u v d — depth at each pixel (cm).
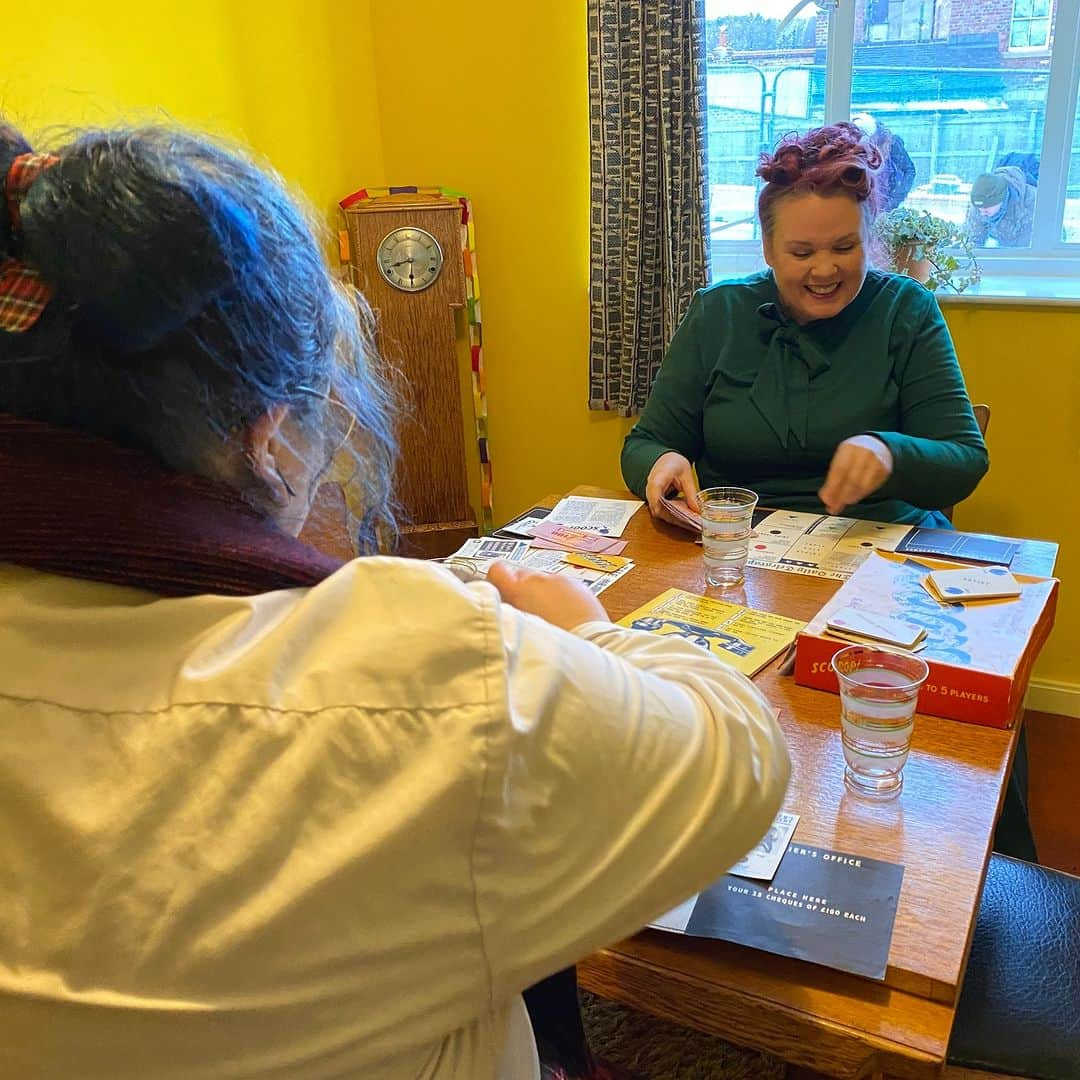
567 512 176
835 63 257
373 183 281
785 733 106
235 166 57
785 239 175
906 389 183
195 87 214
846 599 122
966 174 259
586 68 255
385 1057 54
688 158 244
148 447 56
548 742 53
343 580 55
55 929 50
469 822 51
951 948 76
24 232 52
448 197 263
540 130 264
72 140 56
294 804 50
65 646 52
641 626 131
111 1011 50
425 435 275
